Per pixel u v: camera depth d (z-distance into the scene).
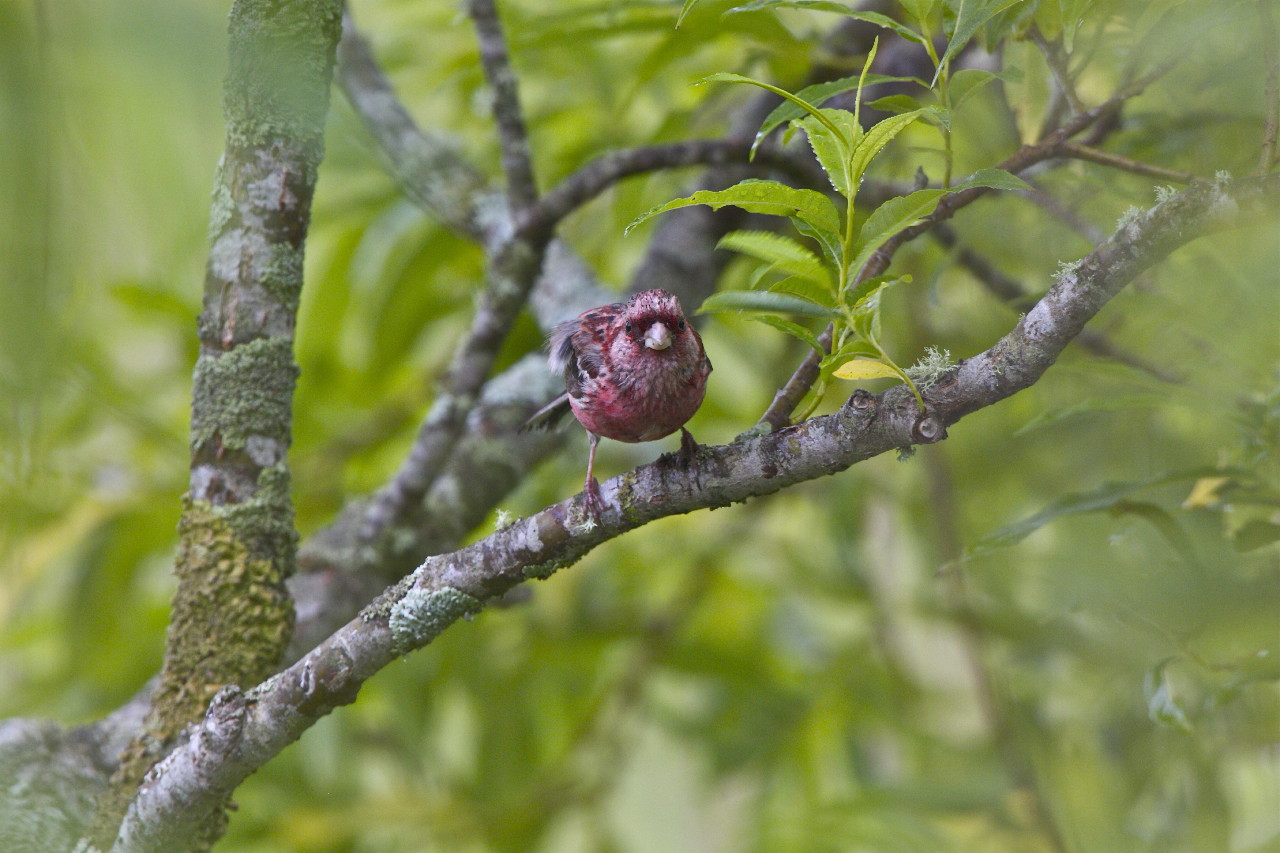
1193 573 5.99
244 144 5.91
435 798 11.21
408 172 10.37
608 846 11.34
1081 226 7.73
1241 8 5.65
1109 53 7.59
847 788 11.97
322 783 11.10
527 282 8.35
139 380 10.76
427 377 12.08
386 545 8.95
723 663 11.91
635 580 12.46
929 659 13.85
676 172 11.62
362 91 10.45
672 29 8.59
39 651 11.47
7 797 6.54
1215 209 4.09
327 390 11.70
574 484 12.34
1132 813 9.80
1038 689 11.61
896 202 4.36
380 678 11.28
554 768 11.67
